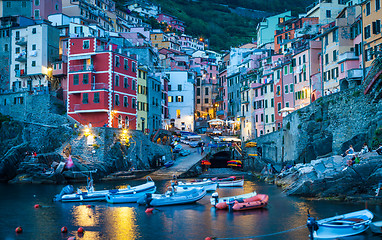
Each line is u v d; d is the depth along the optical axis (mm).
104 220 42719
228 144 105000
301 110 75000
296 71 94250
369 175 48469
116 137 84062
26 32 103688
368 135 59500
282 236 36000
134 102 97438
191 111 134125
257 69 124062
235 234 36875
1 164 78312
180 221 41969
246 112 121312
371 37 68062
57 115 91625
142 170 83500
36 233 37781
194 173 87688
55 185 70438
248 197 49812
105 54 89125
